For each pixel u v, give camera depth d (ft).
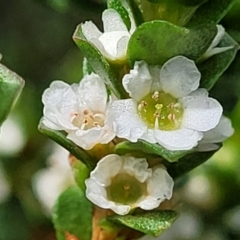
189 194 0.20
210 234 0.20
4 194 0.23
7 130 0.23
